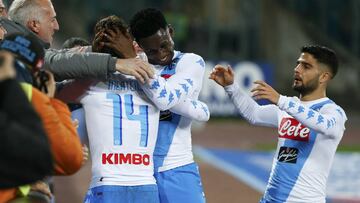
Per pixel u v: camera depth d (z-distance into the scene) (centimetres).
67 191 3650
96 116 1602
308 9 8069
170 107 1602
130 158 1602
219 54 7356
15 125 1055
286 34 7756
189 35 7288
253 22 7450
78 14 7481
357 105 7594
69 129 1302
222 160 4772
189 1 7525
